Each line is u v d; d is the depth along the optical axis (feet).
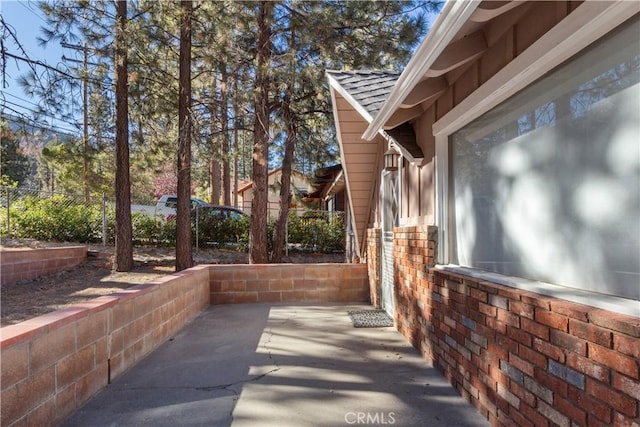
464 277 11.29
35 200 43.96
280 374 13.37
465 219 12.67
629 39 6.57
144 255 41.88
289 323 20.31
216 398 11.51
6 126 27.20
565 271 8.04
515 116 9.86
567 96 8.00
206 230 45.88
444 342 12.84
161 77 38.45
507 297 8.97
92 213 44.55
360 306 24.59
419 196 16.43
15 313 21.63
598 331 6.26
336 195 60.80
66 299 25.40
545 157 8.69
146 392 11.87
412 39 37.83
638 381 5.52
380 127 15.62
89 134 39.65
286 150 42.52
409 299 16.74
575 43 7.35
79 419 10.15
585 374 6.53
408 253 16.79
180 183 35.83
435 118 14.60
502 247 10.42
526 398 8.22
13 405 8.08
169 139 41.86
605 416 6.10
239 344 16.71
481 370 10.28
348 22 36.83
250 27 36.01
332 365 14.21
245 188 86.79
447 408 10.85
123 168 35.76
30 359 8.65
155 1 35.09
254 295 25.76
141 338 14.73
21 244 39.63
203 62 36.94
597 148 7.23
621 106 6.72
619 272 6.77
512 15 9.46
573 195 7.82
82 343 10.85
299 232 48.16
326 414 10.59
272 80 35.12
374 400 11.40
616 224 6.82
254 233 38.29
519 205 9.66
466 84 12.07
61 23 30.63
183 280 19.81
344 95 19.80
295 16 34.86
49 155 40.65
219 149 38.55
